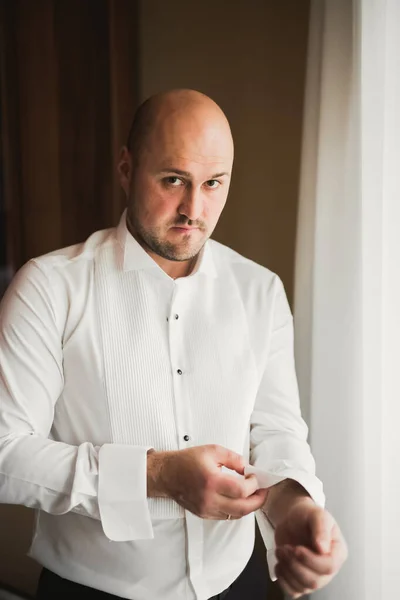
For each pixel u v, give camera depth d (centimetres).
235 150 190
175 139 100
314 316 146
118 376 108
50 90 209
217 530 111
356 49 134
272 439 116
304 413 157
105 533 100
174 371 111
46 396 105
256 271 125
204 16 191
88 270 113
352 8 136
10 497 101
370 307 131
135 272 113
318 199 144
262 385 122
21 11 207
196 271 116
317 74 147
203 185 105
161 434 108
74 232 216
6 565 166
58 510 100
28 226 221
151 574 109
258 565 127
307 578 89
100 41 202
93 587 110
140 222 106
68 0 203
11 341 104
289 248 182
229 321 117
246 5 182
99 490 98
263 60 181
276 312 124
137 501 98
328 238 143
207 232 107
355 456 137
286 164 180
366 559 134
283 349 123
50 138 212
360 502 136
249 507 93
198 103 103
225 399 112
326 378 144
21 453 99
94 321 110
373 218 129
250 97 185
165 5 199
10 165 219
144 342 110
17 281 110
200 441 111
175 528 109
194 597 109
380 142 127
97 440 108
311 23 147
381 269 129
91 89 206
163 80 204
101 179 210
